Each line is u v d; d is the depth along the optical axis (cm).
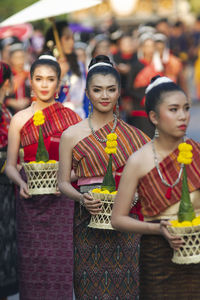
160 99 685
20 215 1002
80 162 854
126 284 848
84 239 856
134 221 698
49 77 985
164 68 1969
